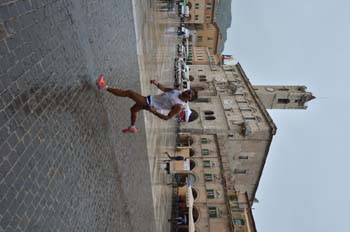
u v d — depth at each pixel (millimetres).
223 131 39688
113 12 14133
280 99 49938
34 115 6629
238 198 34625
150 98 9414
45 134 6965
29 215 5859
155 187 18703
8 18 6195
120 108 13367
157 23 29688
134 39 17344
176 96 9172
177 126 38062
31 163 6242
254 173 41500
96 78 10812
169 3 43375
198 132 39031
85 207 8367
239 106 43406
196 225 30562
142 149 16359
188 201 25969
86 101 9695
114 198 10789
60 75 8094
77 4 9906
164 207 22453
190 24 78250
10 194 5477
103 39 12219
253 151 40031
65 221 7160
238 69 57250
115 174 11320
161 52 29719
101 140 10469
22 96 6285
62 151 7621
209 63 62094
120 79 13633
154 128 21359
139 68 17734
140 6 20062
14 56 6184
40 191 6375
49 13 7926
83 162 8742
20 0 6676
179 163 25562
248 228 30000
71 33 9125
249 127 38375
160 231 18188
